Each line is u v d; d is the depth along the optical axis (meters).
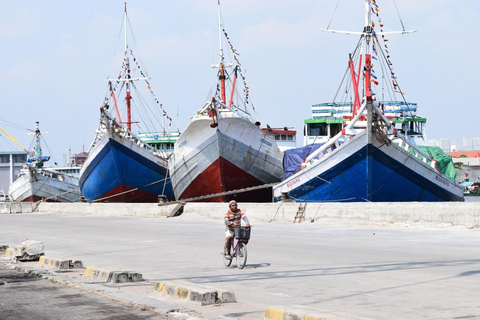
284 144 54.72
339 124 49.44
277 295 11.34
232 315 9.44
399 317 8.95
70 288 12.41
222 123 42.22
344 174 36.47
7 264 17.64
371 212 27.38
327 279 12.90
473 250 17.09
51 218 49.34
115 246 22.84
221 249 20.33
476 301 9.91
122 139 51.53
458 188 40.50
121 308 9.91
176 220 38.41
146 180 54.03
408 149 39.22
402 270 13.66
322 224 29.05
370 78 35.91
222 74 54.16
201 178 44.75
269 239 23.09
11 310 9.91
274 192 39.97
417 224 25.33
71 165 92.50
